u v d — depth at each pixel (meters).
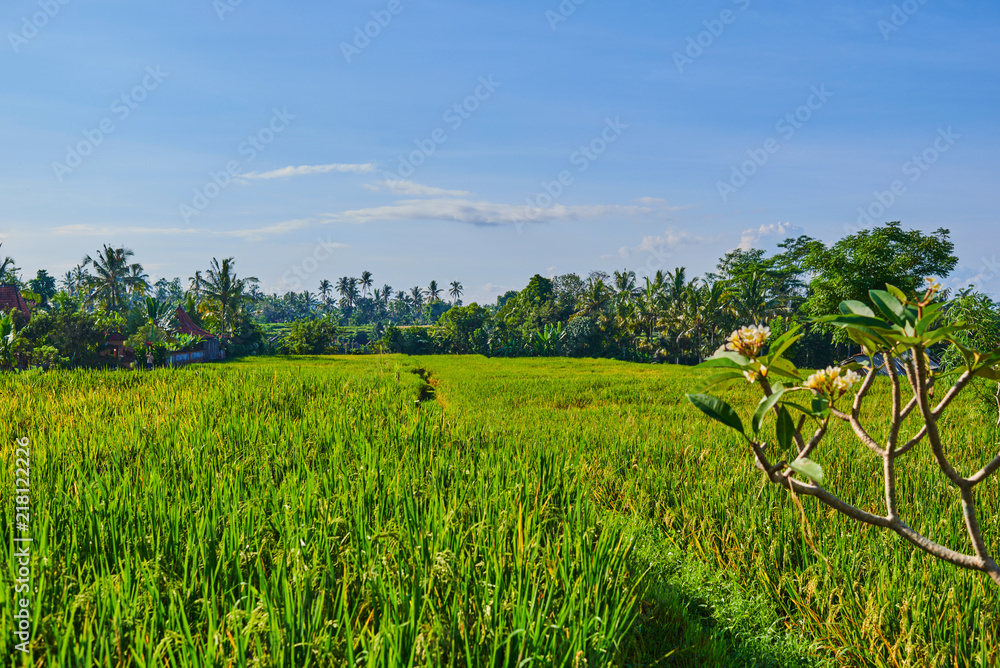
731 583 5.03
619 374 37.56
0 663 2.90
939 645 4.02
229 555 3.93
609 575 4.07
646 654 3.96
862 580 4.89
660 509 6.82
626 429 11.84
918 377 2.04
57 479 5.61
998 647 3.91
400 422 9.39
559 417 15.89
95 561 3.94
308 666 2.94
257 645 2.93
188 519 4.54
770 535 5.55
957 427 11.52
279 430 8.23
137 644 2.96
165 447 7.09
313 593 3.53
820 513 5.84
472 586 3.72
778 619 4.57
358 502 4.86
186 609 3.46
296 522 4.44
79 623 3.26
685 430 12.07
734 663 4.20
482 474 6.11
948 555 2.06
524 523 4.60
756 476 7.31
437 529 4.34
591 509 5.31
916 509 6.17
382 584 3.56
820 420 2.30
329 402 12.04
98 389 13.82
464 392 23.95
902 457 8.34
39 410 10.57
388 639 2.98
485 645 3.19
